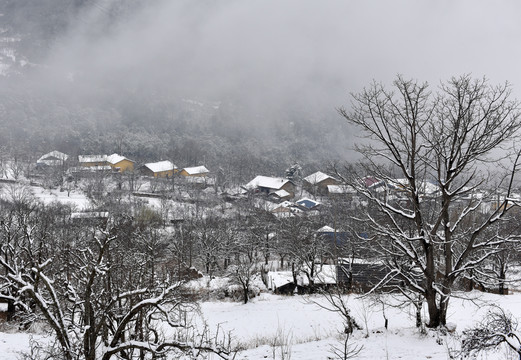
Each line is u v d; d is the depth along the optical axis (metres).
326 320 29.22
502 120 15.82
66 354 9.34
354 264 36.41
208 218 77.06
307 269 48.91
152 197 105.94
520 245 17.91
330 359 15.29
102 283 13.06
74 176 118.75
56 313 9.87
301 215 78.25
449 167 17.30
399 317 26.14
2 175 113.38
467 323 21.17
